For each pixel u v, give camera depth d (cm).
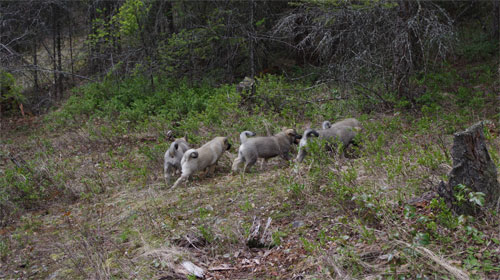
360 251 466
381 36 1251
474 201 458
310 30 1511
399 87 1262
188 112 1376
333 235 522
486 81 1449
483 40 1888
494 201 480
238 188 759
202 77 1778
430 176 608
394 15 1251
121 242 618
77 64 2212
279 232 558
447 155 639
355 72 1269
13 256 625
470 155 474
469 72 1603
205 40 1778
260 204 662
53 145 1302
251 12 1745
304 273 464
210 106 1241
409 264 424
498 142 751
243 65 1920
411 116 1134
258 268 500
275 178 769
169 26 1905
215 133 1109
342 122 943
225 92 1463
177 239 588
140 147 1123
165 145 1026
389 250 457
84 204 817
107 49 1916
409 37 1246
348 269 446
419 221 476
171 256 544
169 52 1706
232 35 1783
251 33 1689
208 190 777
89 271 546
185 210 696
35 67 1680
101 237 642
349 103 1227
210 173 893
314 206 611
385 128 948
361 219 532
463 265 411
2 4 1877
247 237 561
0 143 1409
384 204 518
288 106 1266
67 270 561
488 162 479
